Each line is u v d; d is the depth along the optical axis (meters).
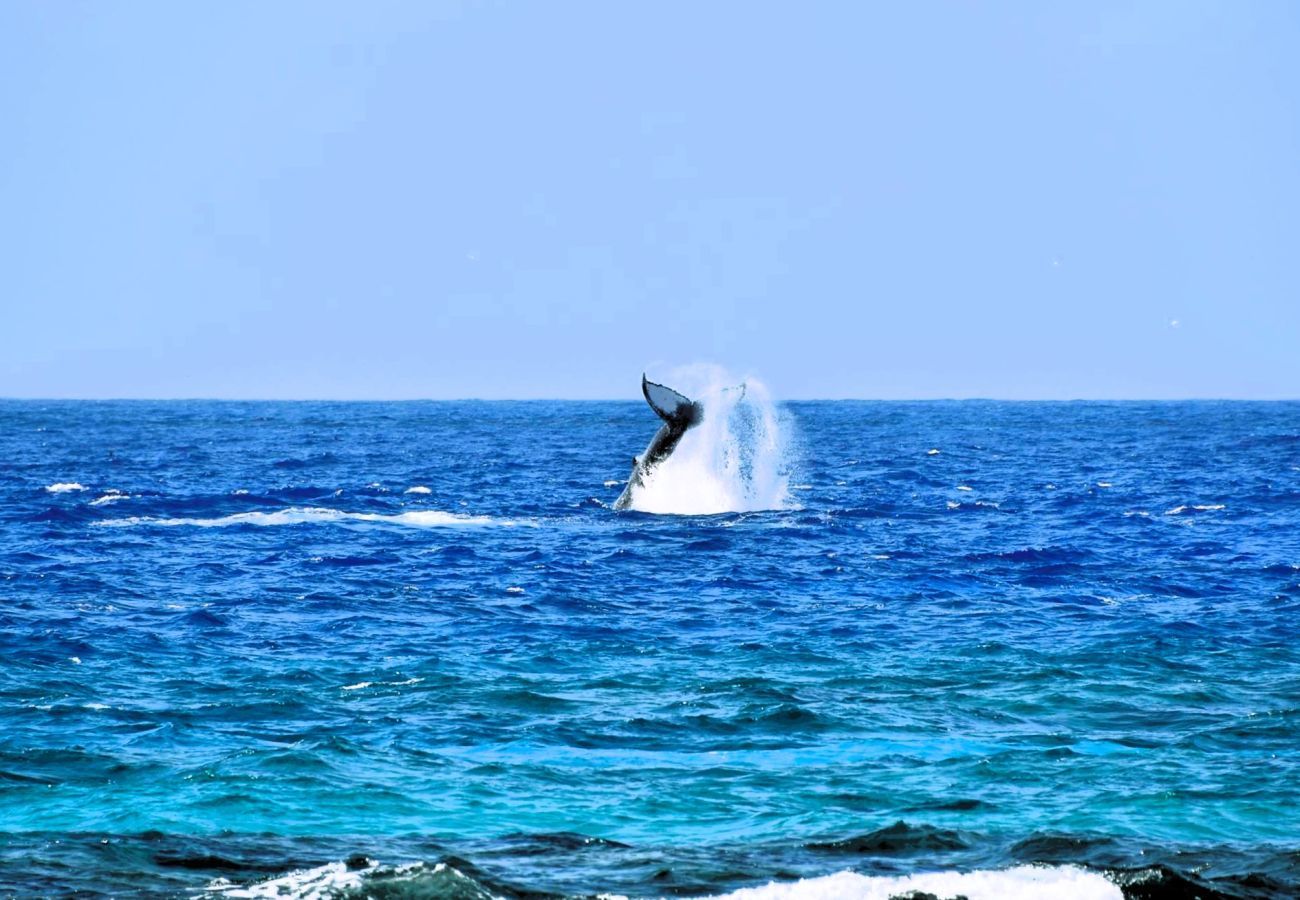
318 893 47.78
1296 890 50.88
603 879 51.06
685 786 66.19
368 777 67.06
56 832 58.09
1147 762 70.25
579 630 106.31
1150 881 50.00
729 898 48.75
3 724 76.25
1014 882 50.12
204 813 61.28
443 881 48.50
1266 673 90.94
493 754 71.69
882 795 64.94
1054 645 100.38
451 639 102.50
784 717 79.56
